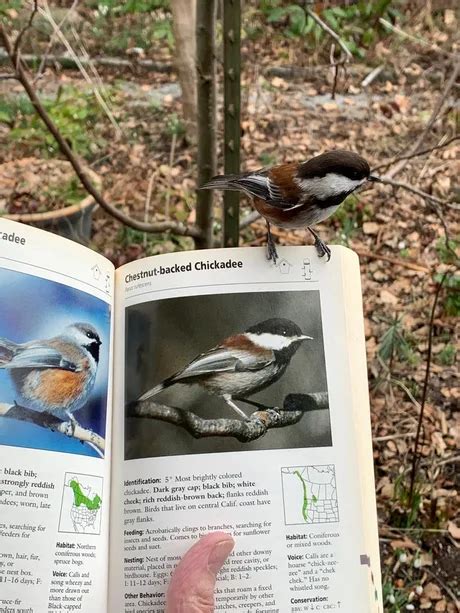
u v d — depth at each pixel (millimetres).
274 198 359
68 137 685
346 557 275
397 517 507
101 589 274
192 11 681
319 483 283
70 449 279
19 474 267
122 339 306
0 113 684
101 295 305
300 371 297
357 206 665
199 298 304
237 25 409
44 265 292
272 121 752
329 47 819
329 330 302
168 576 273
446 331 596
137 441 291
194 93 701
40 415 277
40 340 284
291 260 309
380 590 280
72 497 274
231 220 452
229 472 283
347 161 354
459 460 533
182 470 284
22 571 259
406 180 692
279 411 291
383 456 535
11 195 637
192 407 292
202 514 278
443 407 558
